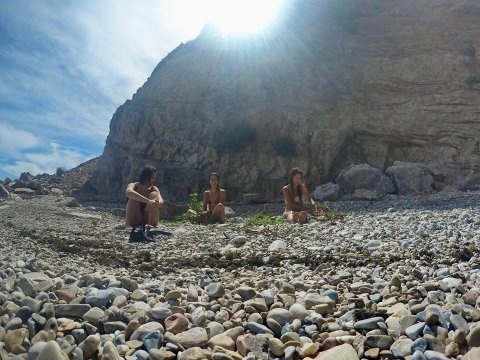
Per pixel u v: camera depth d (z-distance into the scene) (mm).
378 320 2842
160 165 31609
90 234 8820
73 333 2617
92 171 39594
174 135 32406
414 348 2430
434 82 29375
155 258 5801
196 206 13344
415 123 28406
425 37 31953
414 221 9148
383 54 31828
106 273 4570
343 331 2750
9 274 3688
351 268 4902
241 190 29141
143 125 34000
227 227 9992
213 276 4727
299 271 4965
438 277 4125
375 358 2443
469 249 5457
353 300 3305
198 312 3035
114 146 35781
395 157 28281
